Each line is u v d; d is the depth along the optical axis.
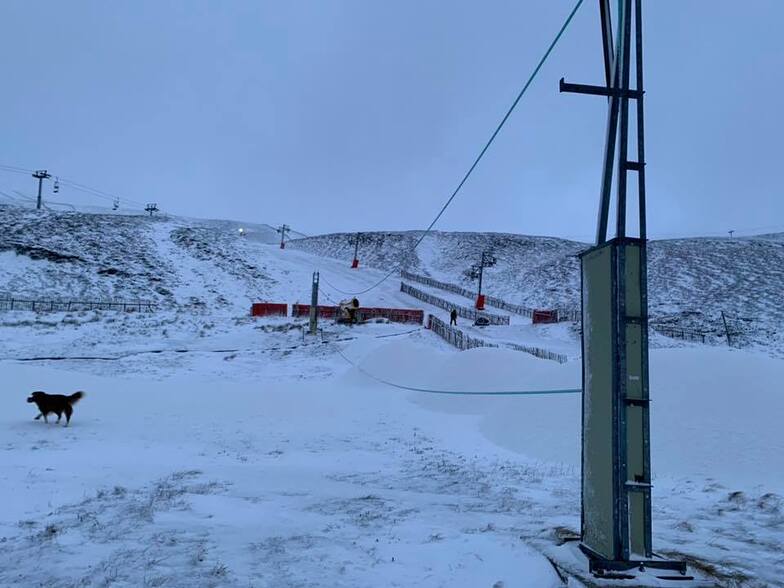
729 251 76.88
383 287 73.50
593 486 5.48
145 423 17.70
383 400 24.00
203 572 4.84
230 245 82.31
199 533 6.21
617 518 5.02
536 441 14.13
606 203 5.66
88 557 5.22
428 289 74.81
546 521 7.20
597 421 5.45
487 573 5.02
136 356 33.22
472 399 20.95
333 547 5.80
